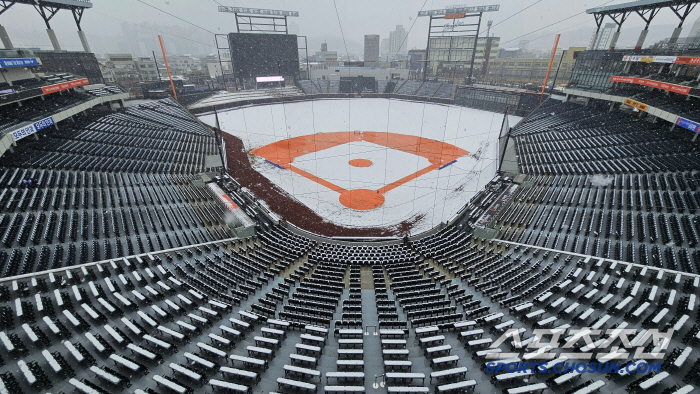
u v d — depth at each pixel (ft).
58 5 139.85
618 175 87.20
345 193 110.63
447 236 76.95
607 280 48.96
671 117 99.19
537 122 162.50
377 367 37.45
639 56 126.31
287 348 39.96
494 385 34.17
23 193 72.02
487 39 321.32
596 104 155.74
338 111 239.30
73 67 150.00
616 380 33.04
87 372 34.58
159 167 106.11
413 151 152.97
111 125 130.00
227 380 35.24
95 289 45.65
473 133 179.52
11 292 44.80
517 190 94.43
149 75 316.81
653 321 39.68
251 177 120.88
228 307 46.14
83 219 67.15
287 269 62.39
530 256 60.44
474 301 47.55
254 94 265.75
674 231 61.26
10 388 31.68
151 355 35.86
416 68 356.38
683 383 32.22
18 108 104.63
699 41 111.45
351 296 52.06
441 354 38.68
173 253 60.13
